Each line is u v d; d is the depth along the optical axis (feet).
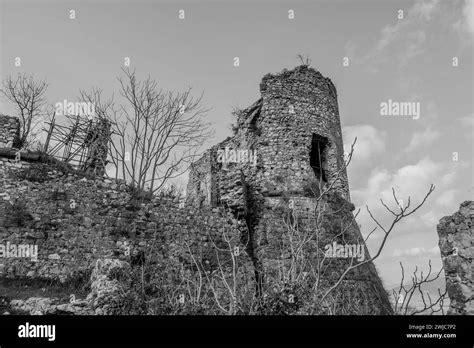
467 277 22.35
